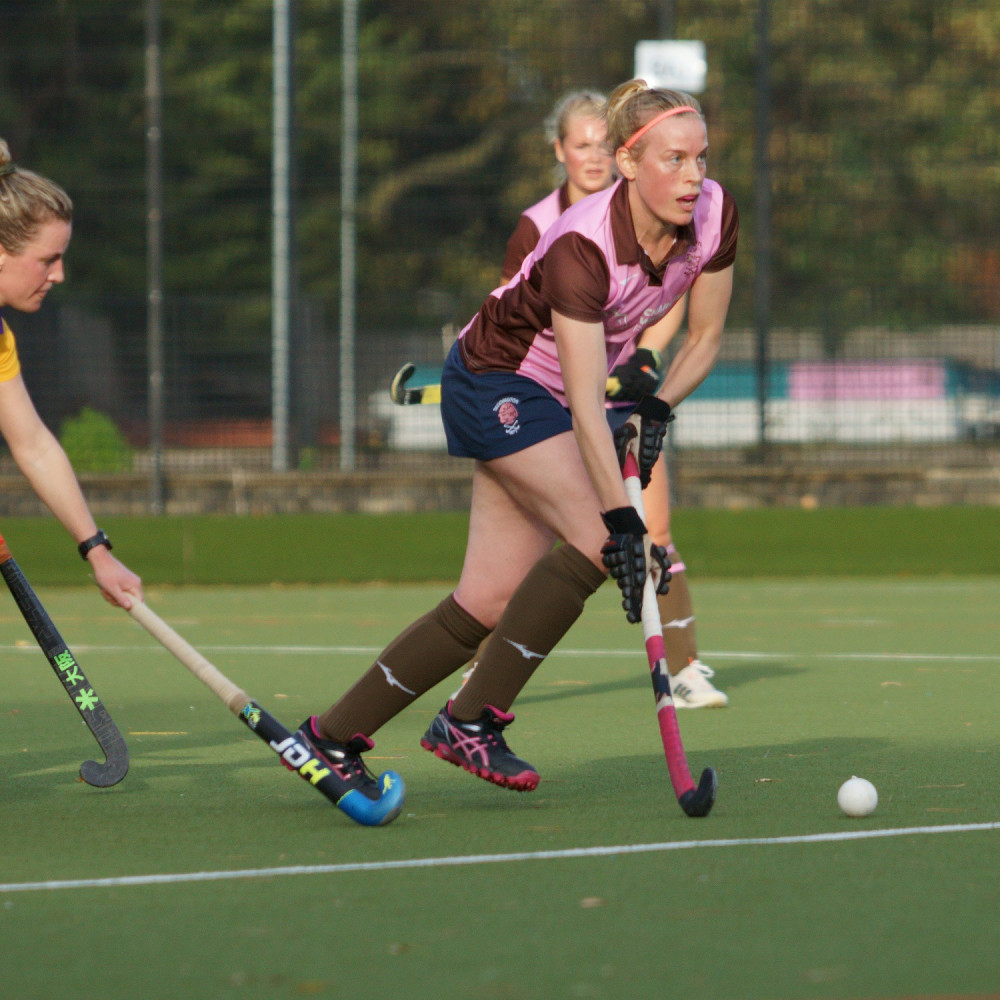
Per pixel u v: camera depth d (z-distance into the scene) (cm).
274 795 1365
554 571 1273
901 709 1961
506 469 1289
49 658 1374
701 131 1216
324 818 1252
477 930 894
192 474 4550
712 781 1213
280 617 3409
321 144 8031
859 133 6188
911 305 4603
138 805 1316
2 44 7544
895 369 4609
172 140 8181
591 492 1272
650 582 1270
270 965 833
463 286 6562
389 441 4603
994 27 6106
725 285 1373
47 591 4197
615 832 1177
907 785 1386
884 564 4466
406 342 4591
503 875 1031
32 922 923
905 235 6153
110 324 4569
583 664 2509
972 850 1098
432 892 986
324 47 8169
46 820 1248
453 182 6725
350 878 1028
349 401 4594
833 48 6172
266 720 1241
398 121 7675
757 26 4584
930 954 843
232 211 8156
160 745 1680
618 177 1930
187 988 798
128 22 8044
